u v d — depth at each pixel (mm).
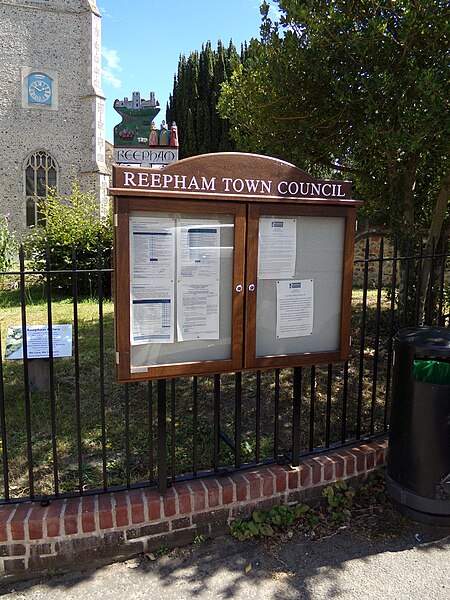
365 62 4648
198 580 2570
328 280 3002
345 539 2896
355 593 2484
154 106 9781
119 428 3930
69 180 28438
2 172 27469
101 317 2754
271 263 2838
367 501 3238
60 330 4746
